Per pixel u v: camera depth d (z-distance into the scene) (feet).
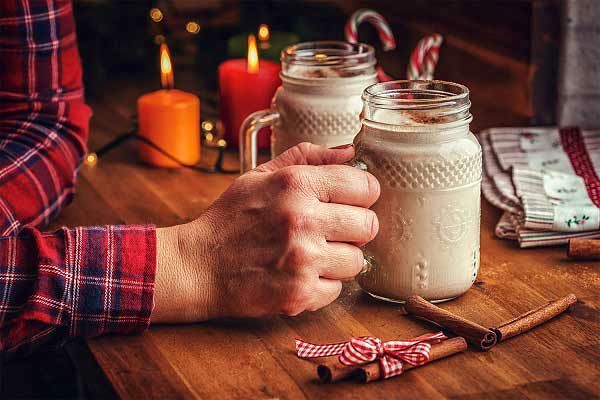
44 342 2.52
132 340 2.50
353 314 2.59
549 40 3.76
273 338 2.49
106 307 2.48
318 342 2.47
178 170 3.63
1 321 2.50
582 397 2.23
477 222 2.61
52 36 3.23
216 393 2.29
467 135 2.58
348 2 4.86
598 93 3.70
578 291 2.66
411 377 2.32
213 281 2.51
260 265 2.48
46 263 2.48
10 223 2.90
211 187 3.45
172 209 3.26
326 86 3.01
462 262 2.58
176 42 4.76
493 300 2.63
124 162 3.71
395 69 4.31
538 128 3.60
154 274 2.50
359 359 2.31
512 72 3.96
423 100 2.52
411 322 2.54
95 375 2.43
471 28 4.18
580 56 3.67
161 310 2.52
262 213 2.48
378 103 2.54
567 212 2.89
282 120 3.09
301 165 2.51
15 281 2.51
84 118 3.32
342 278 2.52
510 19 3.93
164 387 2.31
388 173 2.53
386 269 2.59
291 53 3.10
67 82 3.29
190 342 2.48
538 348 2.41
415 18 4.50
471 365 2.36
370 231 2.50
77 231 2.53
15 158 3.03
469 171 2.55
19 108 3.21
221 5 5.04
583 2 3.62
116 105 4.28
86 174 3.59
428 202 2.53
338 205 2.48
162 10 4.86
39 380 3.20
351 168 2.51
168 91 3.75
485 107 4.07
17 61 3.20
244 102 3.77
